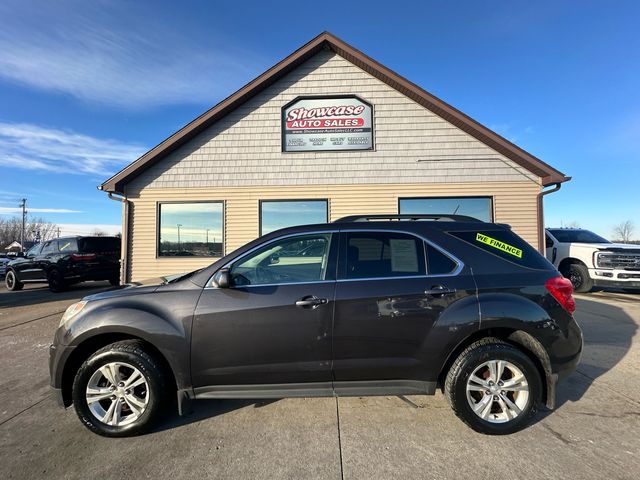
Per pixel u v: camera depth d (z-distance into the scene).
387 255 3.36
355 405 3.68
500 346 3.13
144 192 10.07
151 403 3.11
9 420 3.45
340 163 10.06
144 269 10.02
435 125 10.03
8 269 14.31
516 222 9.88
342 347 3.15
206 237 10.06
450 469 2.66
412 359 3.15
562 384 4.12
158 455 2.88
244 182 10.07
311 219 10.03
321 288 3.22
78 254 12.55
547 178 9.63
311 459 2.80
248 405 3.70
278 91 10.17
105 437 3.14
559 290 3.27
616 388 4.01
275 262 3.39
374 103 10.10
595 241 10.97
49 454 2.90
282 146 10.09
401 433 3.15
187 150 10.12
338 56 10.18
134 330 3.11
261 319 3.14
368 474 2.62
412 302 3.16
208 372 3.15
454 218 3.72
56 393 3.20
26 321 7.71
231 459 2.81
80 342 3.16
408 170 10.00
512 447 2.93
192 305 3.18
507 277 3.27
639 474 2.59
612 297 9.67
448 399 3.16
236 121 10.14
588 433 3.12
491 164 9.94
